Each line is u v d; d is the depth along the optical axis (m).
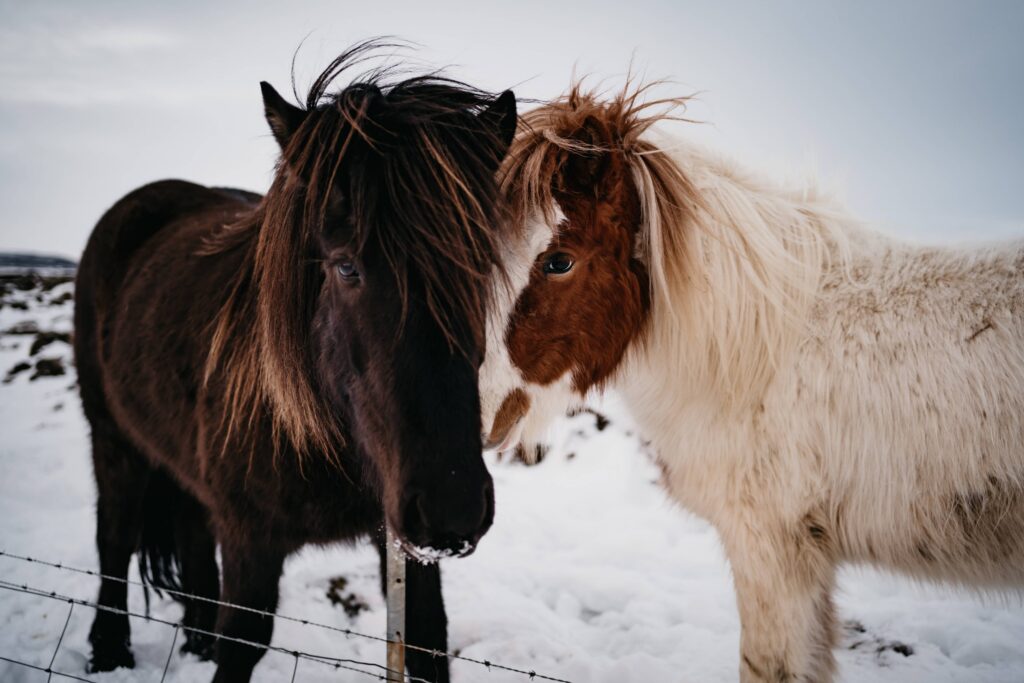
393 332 1.55
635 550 4.30
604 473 5.39
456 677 2.99
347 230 1.60
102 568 3.21
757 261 2.19
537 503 5.04
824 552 2.21
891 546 2.12
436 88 1.83
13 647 3.20
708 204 2.24
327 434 2.03
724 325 2.21
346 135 1.64
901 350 2.05
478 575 4.02
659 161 2.21
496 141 1.82
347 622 3.54
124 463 3.20
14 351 9.35
